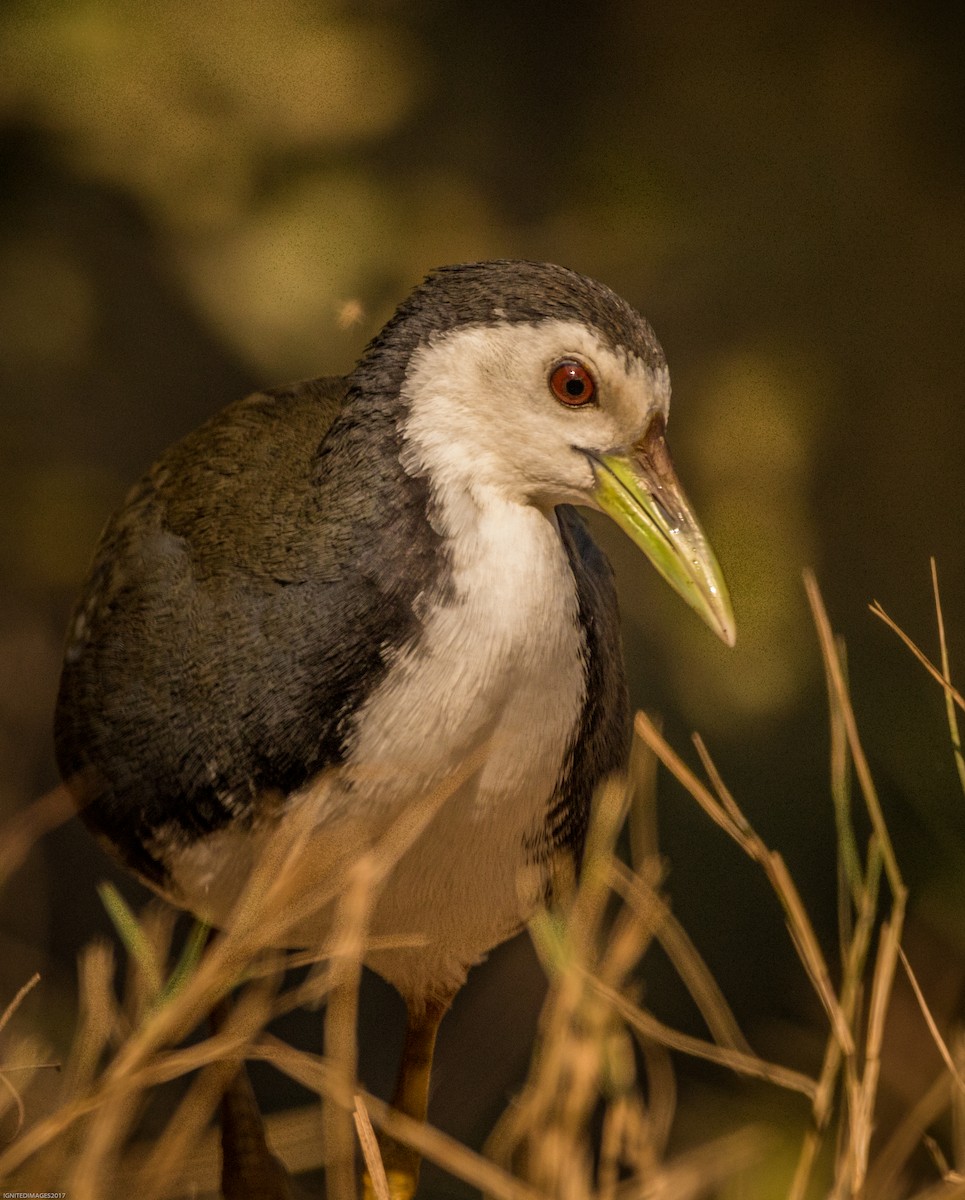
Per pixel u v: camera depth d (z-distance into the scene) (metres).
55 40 10.67
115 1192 5.63
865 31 12.54
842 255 12.61
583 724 6.50
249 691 6.24
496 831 6.37
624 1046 5.90
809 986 12.53
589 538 7.36
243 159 11.15
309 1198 7.75
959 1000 10.83
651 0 12.62
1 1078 5.77
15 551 11.87
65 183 11.19
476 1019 11.41
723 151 12.56
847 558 13.05
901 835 12.00
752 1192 6.73
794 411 12.16
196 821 6.42
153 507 7.08
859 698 12.76
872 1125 6.30
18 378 11.87
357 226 11.33
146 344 12.45
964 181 12.61
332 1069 5.62
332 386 7.47
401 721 6.07
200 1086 5.88
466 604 6.07
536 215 12.23
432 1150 5.75
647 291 12.38
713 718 12.51
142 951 6.01
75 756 6.98
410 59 11.45
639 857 7.15
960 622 13.02
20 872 11.93
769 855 6.13
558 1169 5.63
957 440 12.91
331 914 6.41
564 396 6.25
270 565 6.30
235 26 10.95
